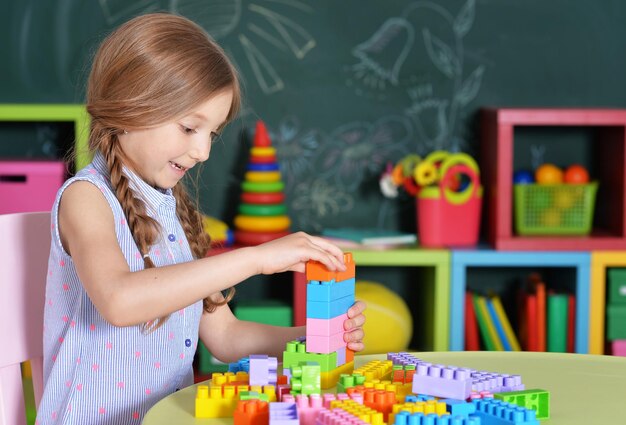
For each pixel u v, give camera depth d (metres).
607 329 2.76
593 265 2.74
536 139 3.08
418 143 3.06
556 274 3.01
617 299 2.74
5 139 3.02
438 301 2.75
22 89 2.98
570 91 3.08
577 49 3.07
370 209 3.09
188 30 1.34
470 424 0.98
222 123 1.39
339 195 3.08
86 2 2.97
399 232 3.01
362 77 3.04
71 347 1.36
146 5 2.99
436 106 3.06
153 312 1.17
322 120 3.06
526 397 1.08
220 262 1.18
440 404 1.04
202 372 2.80
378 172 3.07
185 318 1.45
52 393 1.36
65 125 3.02
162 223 1.46
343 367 1.24
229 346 1.51
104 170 1.39
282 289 3.09
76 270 1.27
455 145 3.07
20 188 2.75
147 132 1.31
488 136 2.91
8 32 2.96
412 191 2.90
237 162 3.04
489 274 3.11
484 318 2.83
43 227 1.43
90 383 1.36
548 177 2.87
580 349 2.75
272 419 0.97
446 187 2.82
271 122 3.05
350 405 1.02
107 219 1.30
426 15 3.04
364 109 3.05
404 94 3.05
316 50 3.03
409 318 2.82
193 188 3.03
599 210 3.03
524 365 1.36
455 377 1.08
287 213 3.08
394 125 3.06
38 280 1.43
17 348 1.40
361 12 3.03
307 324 1.19
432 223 2.82
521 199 2.84
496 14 3.04
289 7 3.02
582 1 3.05
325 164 3.07
